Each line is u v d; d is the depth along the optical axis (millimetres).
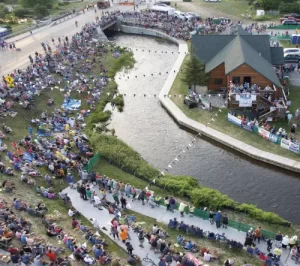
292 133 51875
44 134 51719
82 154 47875
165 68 78500
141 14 107312
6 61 74250
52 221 35250
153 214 38312
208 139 54062
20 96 58281
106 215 37594
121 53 85188
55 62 72125
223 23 96750
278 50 67812
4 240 30984
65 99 61719
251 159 49312
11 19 104875
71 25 99562
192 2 122812
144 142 54219
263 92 58562
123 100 65938
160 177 44844
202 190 42031
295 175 46281
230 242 33750
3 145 45656
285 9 107438
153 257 32250
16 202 36125
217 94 64188
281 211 41000
